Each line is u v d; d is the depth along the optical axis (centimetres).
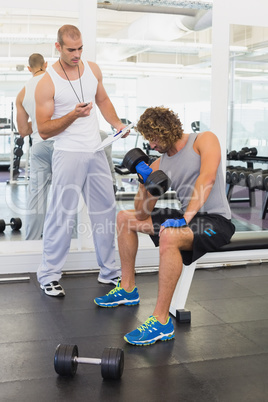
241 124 352
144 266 339
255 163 358
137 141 342
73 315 252
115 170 343
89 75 272
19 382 183
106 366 183
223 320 247
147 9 328
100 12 322
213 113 342
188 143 230
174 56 336
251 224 364
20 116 322
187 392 177
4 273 321
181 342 221
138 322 244
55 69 266
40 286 296
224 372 193
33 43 315
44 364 198
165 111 221
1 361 200
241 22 338
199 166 226
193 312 258
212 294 286
